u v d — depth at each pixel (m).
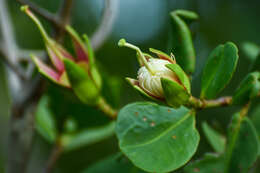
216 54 0.59
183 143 0.56
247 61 0.95
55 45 0.62
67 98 0.71
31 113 0.68
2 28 0.70
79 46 0.63
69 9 0.65
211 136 0.66
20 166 0.69
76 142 0.73
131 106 0.58
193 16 0.61
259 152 0.59
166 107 0.58
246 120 0.59
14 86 0.68
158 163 0.55
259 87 0.58
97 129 0.73
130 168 0.63
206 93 0.59
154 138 0.57
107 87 0.69
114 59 0.95
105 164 0.63
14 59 0.69
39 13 0.64
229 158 0.58
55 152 0.72
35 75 0.68
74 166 0.95
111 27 0.68
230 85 0.97
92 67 0.62
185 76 0.56
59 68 0.62
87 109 0.71
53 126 0.73
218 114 0.93
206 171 0.59
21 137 0.68
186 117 0.58
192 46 0.61
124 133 0.57
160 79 0.56
